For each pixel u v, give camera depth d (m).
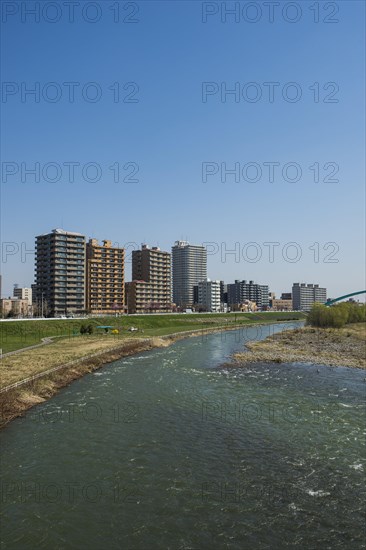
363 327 147.38
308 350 86.75
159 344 94.31
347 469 25.94
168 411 38.44
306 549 18.16
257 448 29.39
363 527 19.70
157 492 22.97
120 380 52.78
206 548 18.22
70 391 46.34
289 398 44.22
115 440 30.62
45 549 18.16
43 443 29.83
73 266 189.75
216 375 57.41
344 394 46.38
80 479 24.41
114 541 18.70
